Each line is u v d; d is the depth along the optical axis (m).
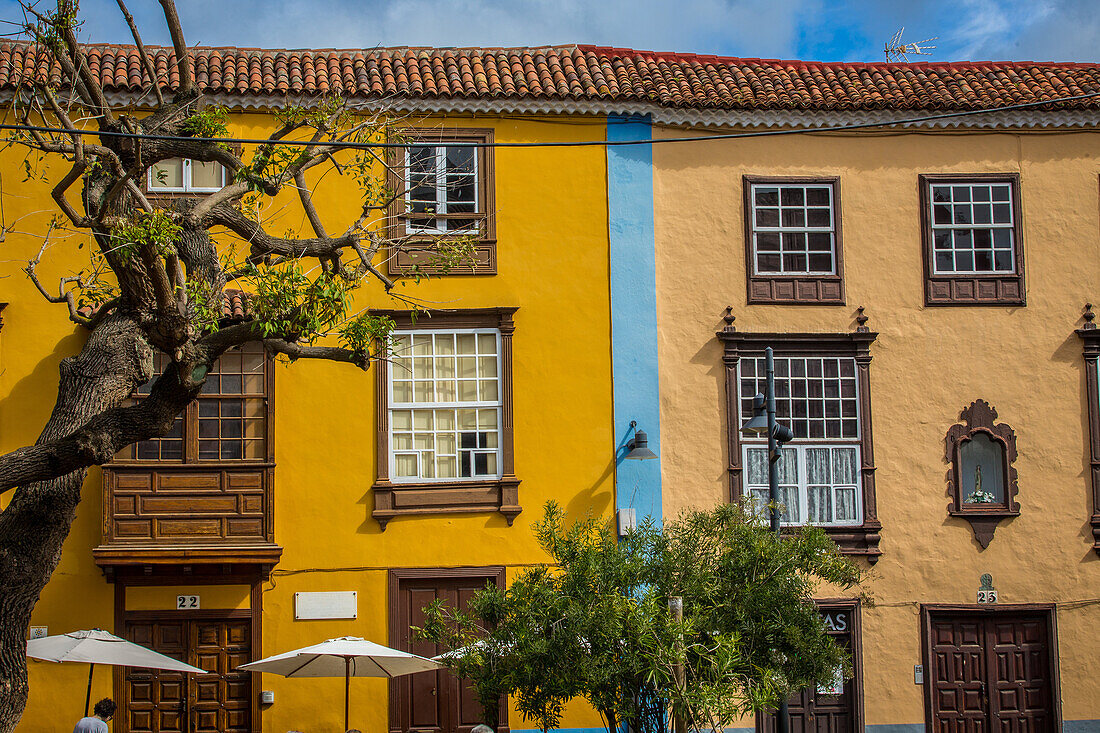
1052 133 18.12
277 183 12.52
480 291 17.09
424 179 17.22
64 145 11.34
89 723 13.02
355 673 14.82
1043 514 17.44
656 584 11.05
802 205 17.81
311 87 16.84
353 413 16.72
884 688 16.92
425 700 16.39
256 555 15.96
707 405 17.22
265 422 16.50
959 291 17.80
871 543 17.16
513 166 17.34
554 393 17.00
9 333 16.25
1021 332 17.77
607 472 16.91
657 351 17.22
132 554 15.71
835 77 18.44
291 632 16.27
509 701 16.34
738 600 10.95
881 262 17.77
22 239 16.42
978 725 17.08
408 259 16.97
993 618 17.30
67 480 11.12
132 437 10.85
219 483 16.25
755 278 17.52
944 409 17.55
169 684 16.16
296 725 16.14
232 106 16.84
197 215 12.02
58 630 15.88
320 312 11.49
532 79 17.42
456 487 16.70
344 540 16.47
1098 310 17.88
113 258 11.27
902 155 17.97
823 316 17.56
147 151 12.23
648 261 17.34
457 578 16.59
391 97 16.88
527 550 16.66
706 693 9.77
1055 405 17.66
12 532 10.88
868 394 17.47
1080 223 18.02
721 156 17.72
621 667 10.09
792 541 11.48
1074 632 17.23
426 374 16.97
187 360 10.82
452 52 18.12
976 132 18.03
